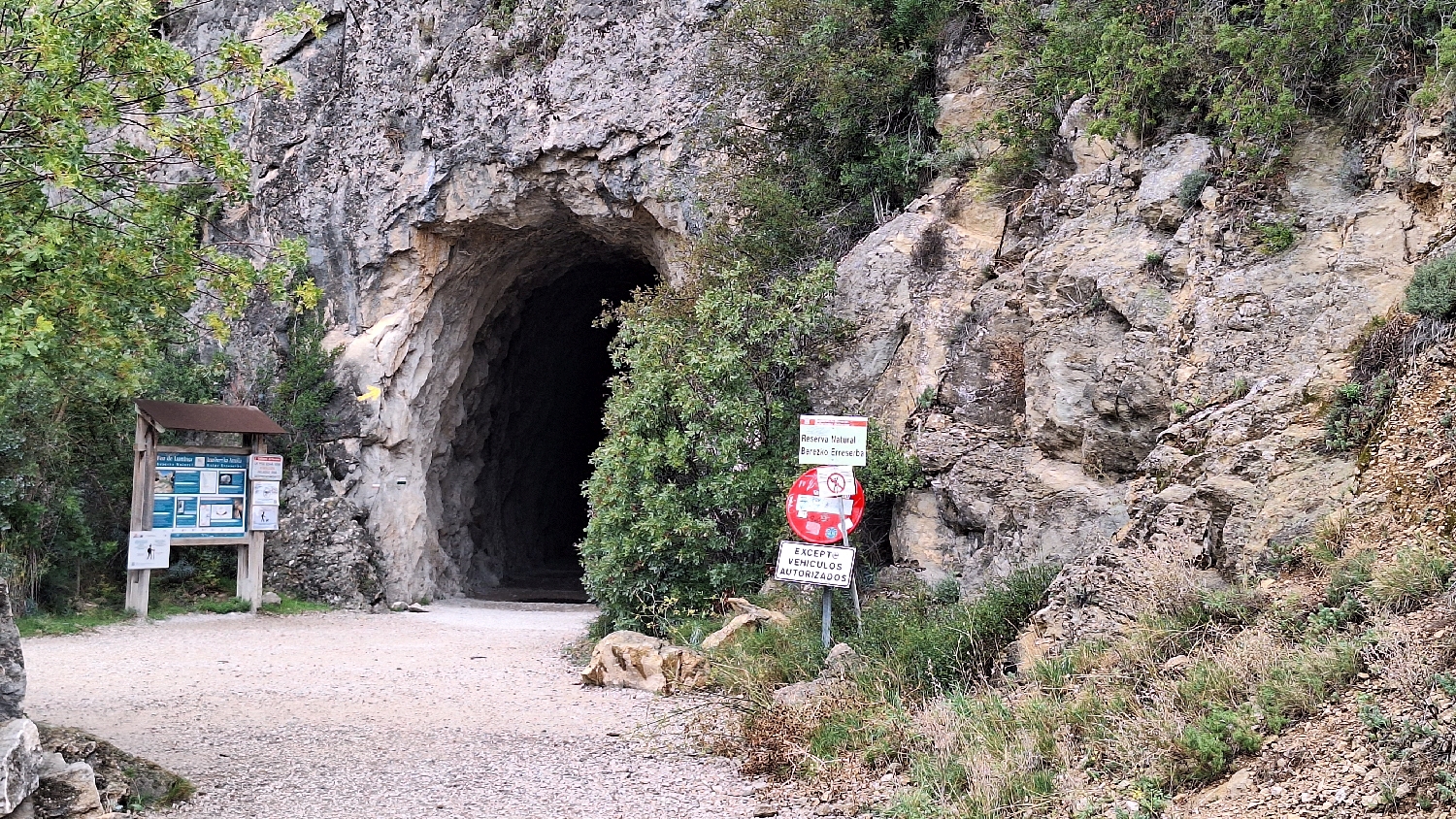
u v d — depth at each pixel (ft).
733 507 34.71
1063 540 29.22
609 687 29.09
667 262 58.70
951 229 38.01
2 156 21.35
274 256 60.13
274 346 60.39
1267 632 18.29
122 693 28.43
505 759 20.95
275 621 47.65
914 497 33.94
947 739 18.38
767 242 44.29
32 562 44.27
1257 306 26.03
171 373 56.80
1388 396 21.98
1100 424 28.96
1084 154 33.60
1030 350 31.50
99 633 41.42
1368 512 20.07
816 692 23.44
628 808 17.49
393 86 61.46
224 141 23.61
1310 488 21.74
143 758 19.60
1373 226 25.34
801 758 19.60
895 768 18.45
